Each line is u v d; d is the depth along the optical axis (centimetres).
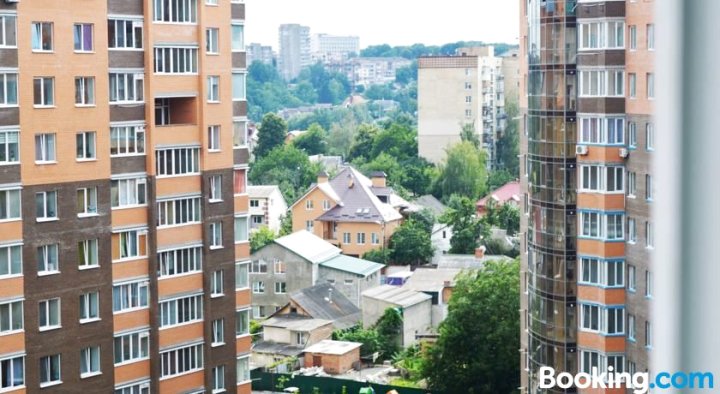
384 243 14112
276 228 14888
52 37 5256
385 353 9744
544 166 5412
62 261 5278
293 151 18200
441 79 19525
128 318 5534
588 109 5269
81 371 5362
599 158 5225
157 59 5678
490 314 7481
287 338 9700
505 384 7469
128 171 5556
